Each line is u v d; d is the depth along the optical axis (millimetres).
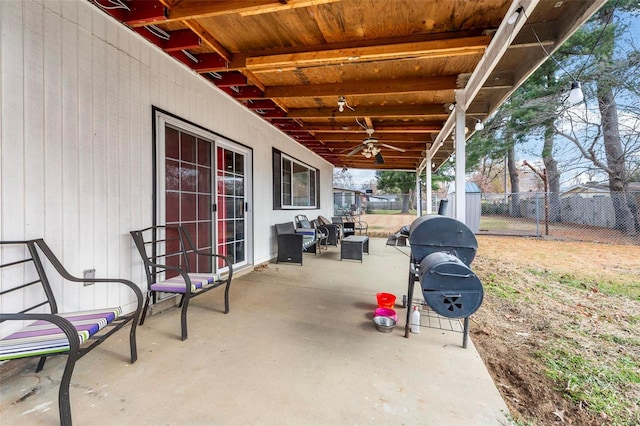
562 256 6312
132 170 2604
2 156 1700
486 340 2441
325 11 2285
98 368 1812
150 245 2771
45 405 1492
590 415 1599
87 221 2205
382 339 2285
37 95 1875
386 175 21375
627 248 7258
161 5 2207
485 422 1422
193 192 3480
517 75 3082
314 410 1473
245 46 2861
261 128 5055
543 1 2145
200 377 1736
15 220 1760
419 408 1503
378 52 2660
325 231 7355
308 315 2752
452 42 2512
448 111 4129
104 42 2334
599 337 2564
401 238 4180
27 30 1816
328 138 6355
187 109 3271
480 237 9430
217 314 2750
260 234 5035
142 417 1402
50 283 1951
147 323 2523
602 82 9320
